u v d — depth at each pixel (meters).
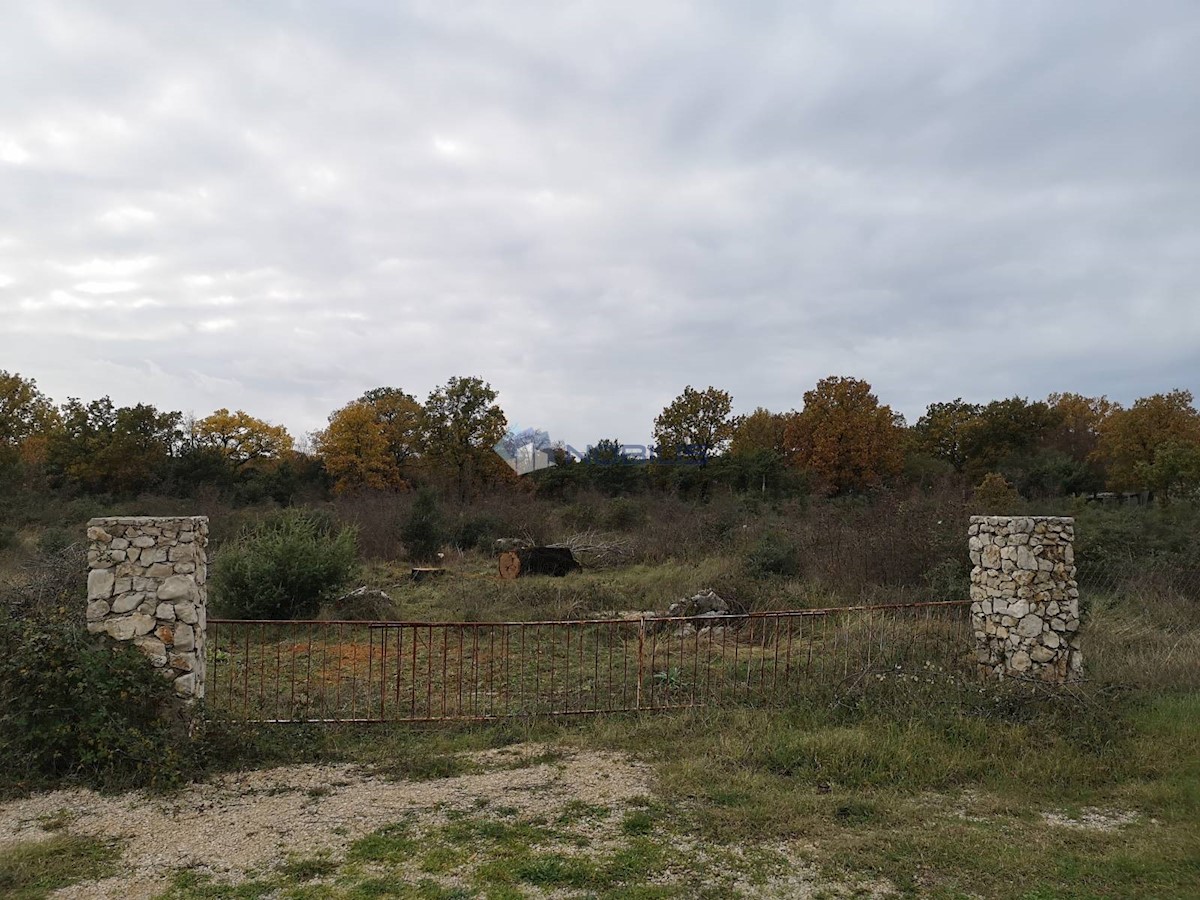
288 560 12.55
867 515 17.06
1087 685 7.70
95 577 6.34
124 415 37.56
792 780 5.88
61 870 4.32
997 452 46.19
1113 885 4.32
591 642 11.15
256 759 6.26
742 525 20.56
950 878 4.40
